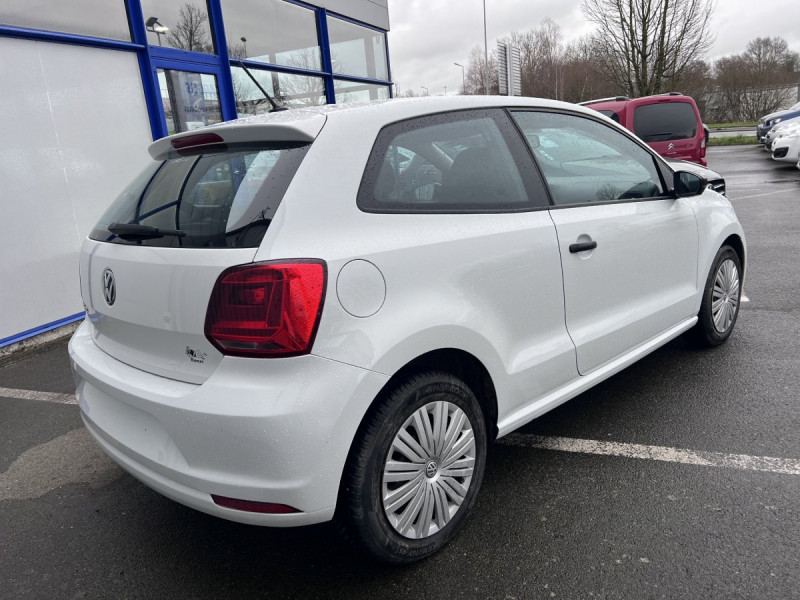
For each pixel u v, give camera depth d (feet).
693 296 11.60
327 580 7.09
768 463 8.71
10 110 16.49
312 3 29.09
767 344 13.12
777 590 6.36
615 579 6.71
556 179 8.89
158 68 20.86
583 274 8.84
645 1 75.46
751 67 143.43
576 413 10.73
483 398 7.86
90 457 10.62
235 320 5.86
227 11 24.21
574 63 158.20
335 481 6.02
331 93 31.04
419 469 6.88
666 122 29.35
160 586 7.22
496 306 7.59
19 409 12.88
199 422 5.94
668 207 10.83
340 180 6.48
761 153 69.67
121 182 19.75
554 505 8.13
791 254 21.42
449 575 6.99
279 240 5.93
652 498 8.12
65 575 7.50
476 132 8.14
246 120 7.46
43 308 17.51
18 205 16.75
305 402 5.76
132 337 7.06
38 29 17.02
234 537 8.09
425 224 7.02
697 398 10.87
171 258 6.40
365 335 6.15
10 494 9.53
